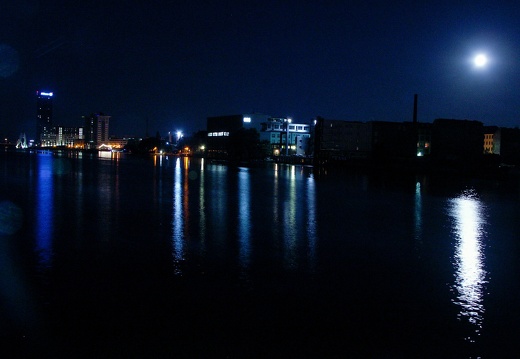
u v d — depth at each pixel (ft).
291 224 84.94
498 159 349.61
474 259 59.62
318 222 88.22
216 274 49.85
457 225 89.51
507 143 438.40
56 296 42.09
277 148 502.38
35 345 32.27
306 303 41.16
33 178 185.57
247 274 50.03
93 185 157.79
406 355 31.60
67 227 76.69
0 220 82.84
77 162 353.72
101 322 36.22
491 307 40.96
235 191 148.46
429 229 83.41
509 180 248.32
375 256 60.08
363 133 413.39
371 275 50.62
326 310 39.55
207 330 35.01
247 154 430.61
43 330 34.73
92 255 57.47
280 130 508.94
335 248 64.39
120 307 39.45
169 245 63.87
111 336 33.81
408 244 68.69
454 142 411.54
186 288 44.88
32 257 56.08
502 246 68.64
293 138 513.45
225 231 75.82
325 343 33.19
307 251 62.08
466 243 70.59
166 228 77.46
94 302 40.60
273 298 42.29
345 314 38.70
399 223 89.97
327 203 121.90
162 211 97.91
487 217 102.94
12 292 42.98
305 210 105.91
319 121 401.08
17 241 65.10
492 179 254.47
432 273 52.08
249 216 93.86
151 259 55.83
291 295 43.24
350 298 42.70
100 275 48.83
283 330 35.27
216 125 561.84
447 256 61.05
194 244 64.95
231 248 62.75
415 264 56.18
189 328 35.35
